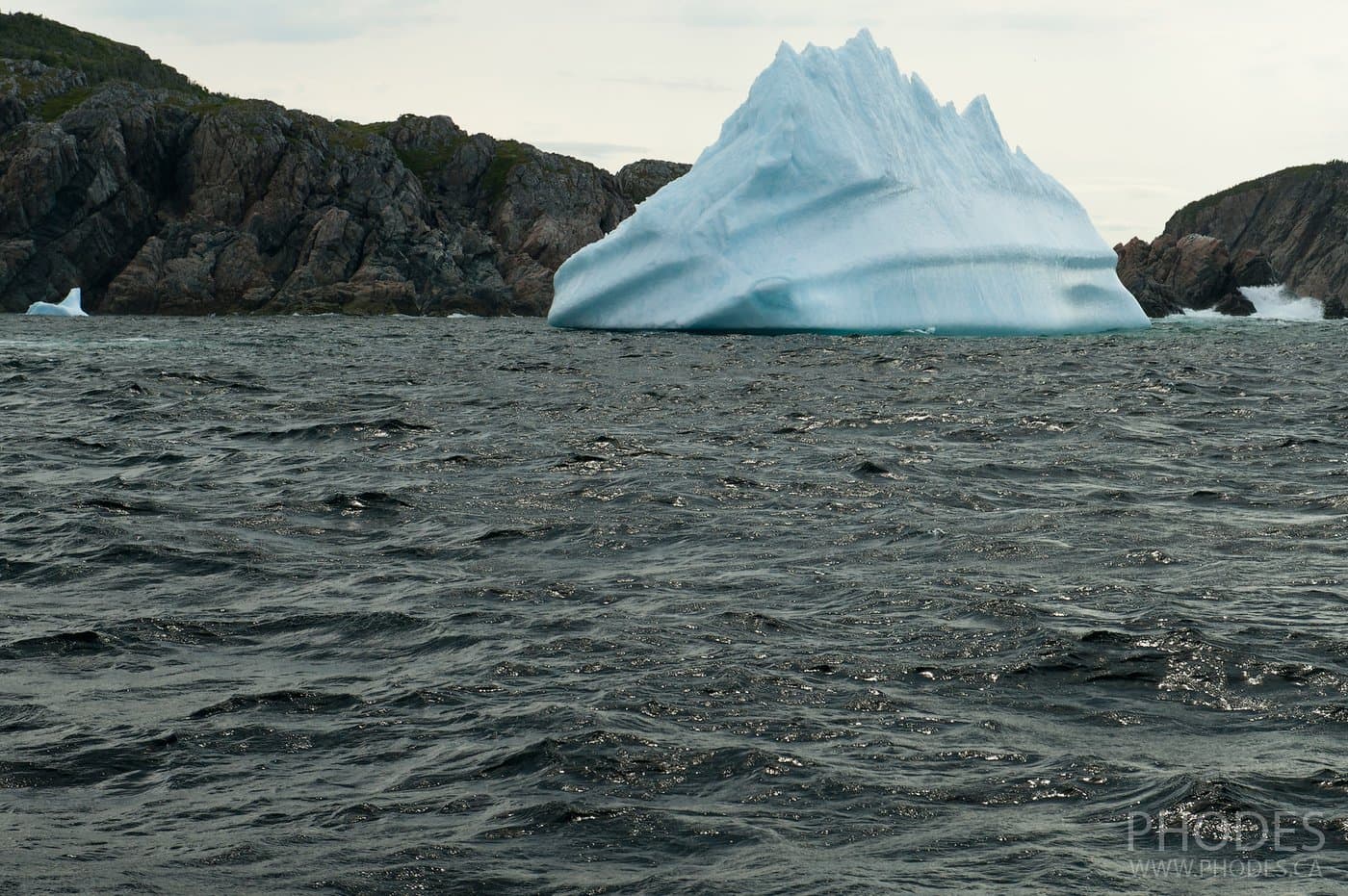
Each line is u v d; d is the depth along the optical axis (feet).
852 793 21.42
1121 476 52.47
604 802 21.07
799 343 139.85
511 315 287.89
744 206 159.33
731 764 22.53
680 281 161.89
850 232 156.97
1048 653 28.50
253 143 284.20
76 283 266.36
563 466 53.98
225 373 100.73
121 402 79.00
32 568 36.83
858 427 67.41
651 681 26.76
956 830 20.12
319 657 28.81
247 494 47.96
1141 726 24.50
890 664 27.96
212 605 33.09
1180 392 87.45
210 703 25.75
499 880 18.56
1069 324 170.40
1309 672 27.14
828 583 35.01
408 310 273.13
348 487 49.21
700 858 19.21
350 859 19.12
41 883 18.30
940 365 110.42
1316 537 40.45
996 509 45.47
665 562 37.81
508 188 326.03
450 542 40.47
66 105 310.24
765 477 51.47
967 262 160.35
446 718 24.79
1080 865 18.88
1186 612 31.63
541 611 32.35
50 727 24.39
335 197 288.10
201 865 18.94
